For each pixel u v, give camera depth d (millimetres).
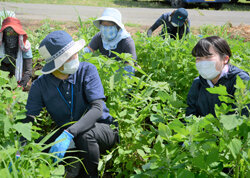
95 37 3893
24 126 1735
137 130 2598
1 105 1780
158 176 1732
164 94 2150
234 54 3783
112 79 2641
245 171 1725
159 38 4129
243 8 15383
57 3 14500
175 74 3504
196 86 2598
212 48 2279
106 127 2449
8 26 3551
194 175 1706
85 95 2428
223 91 1685
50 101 2355
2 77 2158
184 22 5062
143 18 10727
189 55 3592
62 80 2328
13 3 13344
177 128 1706
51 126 3189
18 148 1816
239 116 1585
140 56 4164
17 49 3689
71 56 2195
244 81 1704
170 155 1724
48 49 2150
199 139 1749
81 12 11680
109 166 2676
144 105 2895
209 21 10539
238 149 1588
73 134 2184
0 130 1812
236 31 7055
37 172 1722
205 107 2553
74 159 2354
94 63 2986
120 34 3662
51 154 1892
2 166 1665
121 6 14344
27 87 3848
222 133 1714
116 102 2723
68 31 7117
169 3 15531
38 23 8359
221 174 1697
